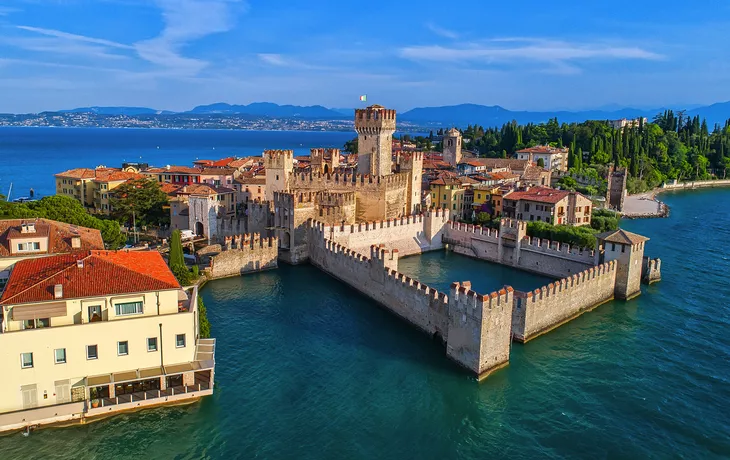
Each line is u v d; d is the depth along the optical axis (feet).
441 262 387.75
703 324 260.62
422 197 516.32
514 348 233.35
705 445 169.48
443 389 200.23
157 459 160.15
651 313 274.16
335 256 335.06
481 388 200.95
